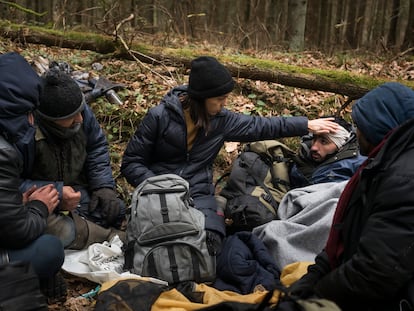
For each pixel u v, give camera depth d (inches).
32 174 120.3
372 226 74.0
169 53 209.2
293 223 123.6
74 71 183.9
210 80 120.8
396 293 74.6
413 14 494.6
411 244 70.8
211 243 114.8
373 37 496.4
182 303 93.6
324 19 526.9
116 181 155.6
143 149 130.3
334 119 145.1
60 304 107.7
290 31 388.5
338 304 78.6
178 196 116.7
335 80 192.5
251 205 132.6
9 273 84.4
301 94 206.4
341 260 85.3
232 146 171.8
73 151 123.3
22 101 95.2
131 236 116.6
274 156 149.6
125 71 207.9
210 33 362.6
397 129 76.5
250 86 206.5
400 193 71.7
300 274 104.4
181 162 133.6
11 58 96.9
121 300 92.9
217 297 100.2
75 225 121.1
